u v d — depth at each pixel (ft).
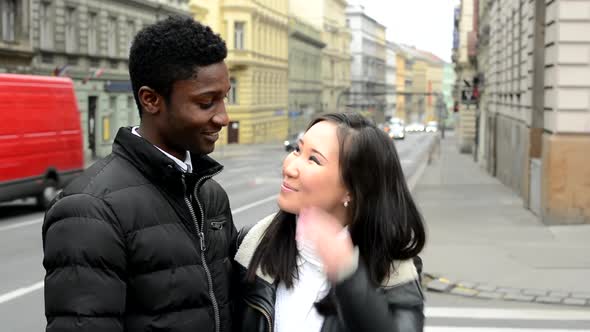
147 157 7.19
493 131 95.66
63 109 59.06
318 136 7.31
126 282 6.93
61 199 6.92
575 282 29.37
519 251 35.60
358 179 7.24
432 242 38.58
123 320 6.92
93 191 6.91
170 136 7.34
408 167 118.73
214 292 7.52
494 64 96.37
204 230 7.57
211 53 7.13
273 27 231.91
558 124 44.52
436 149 181.57
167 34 7.07
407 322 7.29
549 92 46.65
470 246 37.19
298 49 268.41
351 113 7.55
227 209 8.27
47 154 56.39
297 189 7.31
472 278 30.01
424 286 28.81
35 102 55.11
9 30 95.91
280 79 243.19
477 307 26.22
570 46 43.75
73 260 6.63
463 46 184.85
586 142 44.24
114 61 127.13
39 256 36.91
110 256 6.73
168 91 7.13
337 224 6.38
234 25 201.16
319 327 7.47
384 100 476.13
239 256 8.10
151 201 7.11
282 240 7.73
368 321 6.37
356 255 6.34
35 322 24.35
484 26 122.42
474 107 172.04
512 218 49.34
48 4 106.63
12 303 26.99
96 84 120.78
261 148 189.26
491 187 77.00
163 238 7.07
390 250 7.35
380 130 7.47
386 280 7.36
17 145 52.60
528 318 24.76
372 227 7.30
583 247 36.81
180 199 7.36
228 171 111.75
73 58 113.09
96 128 122.83
